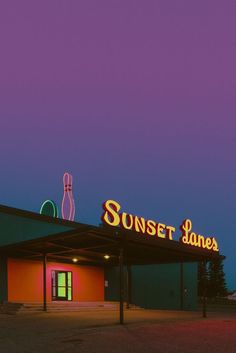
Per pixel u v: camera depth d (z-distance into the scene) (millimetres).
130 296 34656
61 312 24312
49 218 29438
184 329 16641
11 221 26922
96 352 11109
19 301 26094
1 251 24734
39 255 26000
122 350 11430
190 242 29469
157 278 37719
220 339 13836
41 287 27734
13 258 26266
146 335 14516
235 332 15805
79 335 14195
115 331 15430
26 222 27844
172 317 22469
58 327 16391
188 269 41250
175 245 22906
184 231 29234
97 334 14500
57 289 28844
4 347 11852
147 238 20797
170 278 39062
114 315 22484
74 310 25484
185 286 40625
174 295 39156
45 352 11086
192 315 25125
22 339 13281
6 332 14891
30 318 20078
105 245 21812
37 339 13266
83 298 30625
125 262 30438
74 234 19109
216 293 81250
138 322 18922
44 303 23875
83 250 23984
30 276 27156
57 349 11516
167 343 12773
